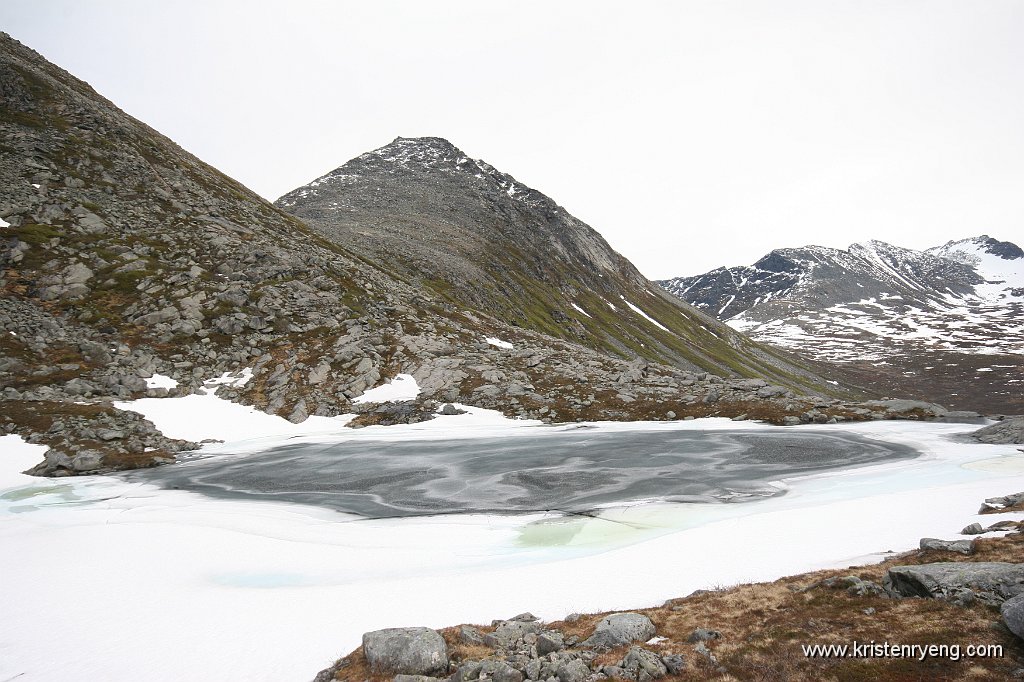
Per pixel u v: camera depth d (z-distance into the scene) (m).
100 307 73.38
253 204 117.62
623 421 65.19
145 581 22.86
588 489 36.41
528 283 168.50
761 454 45.31
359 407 67.44
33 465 44.91
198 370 68.19
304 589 21.59
